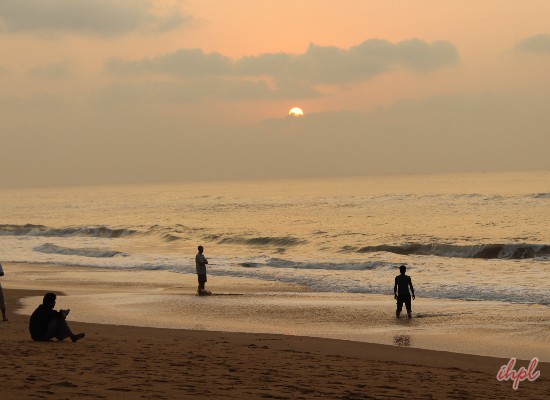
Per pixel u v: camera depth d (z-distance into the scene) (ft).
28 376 25.95
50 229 210.38
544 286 75.46
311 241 153.17
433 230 172.96
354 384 29.86
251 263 110.32
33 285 89.61
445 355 43.88
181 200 455.63
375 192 460.55
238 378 29.50
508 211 227.81
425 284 80.53
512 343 48.24
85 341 42.04
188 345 42.78
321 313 63.52
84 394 22.72
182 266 108.17
